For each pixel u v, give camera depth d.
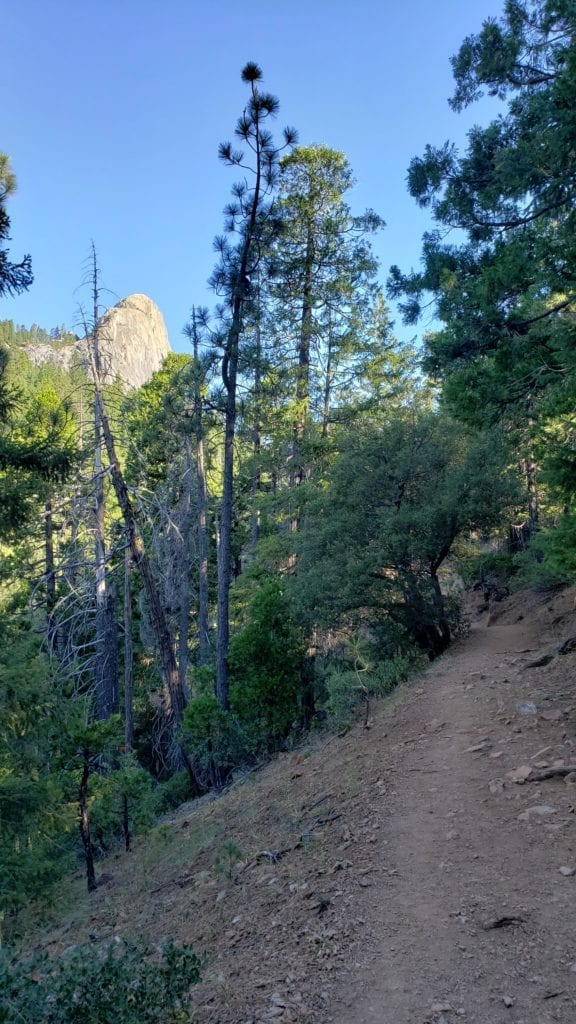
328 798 8.70
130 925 7.48
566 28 10.12
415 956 4.45
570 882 5.04
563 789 6.73
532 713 9.37
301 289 23.95
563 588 20.94
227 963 5.04
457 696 11.49
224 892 6.82
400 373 25.58
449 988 4.06
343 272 23.67
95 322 17.22
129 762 14.32
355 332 23.95
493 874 5.38
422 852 6.05
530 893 4.98
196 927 6.25
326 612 16.84
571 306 10.17
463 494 16.91
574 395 8.21
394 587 17.31
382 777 8.52
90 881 10.77
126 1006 3.26
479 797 7.02
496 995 3.93
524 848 5.71
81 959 3.43
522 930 4.54
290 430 23.38
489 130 10.76
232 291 18.77
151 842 11.76
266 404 23.09
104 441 17.73
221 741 16.94
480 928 4.64
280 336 23.83
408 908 5.11
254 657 17.64
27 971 3.25
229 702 18.19
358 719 13.33
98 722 11.35
